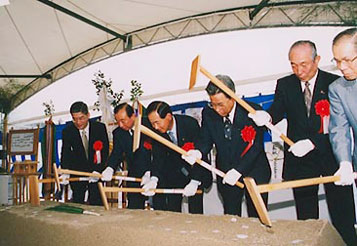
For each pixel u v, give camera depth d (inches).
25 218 70.5
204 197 126.6
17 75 247.6
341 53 75.9
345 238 78.7
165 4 169.8
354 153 78.2
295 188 85.7
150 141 106.0
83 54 224.5
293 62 81.9
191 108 146.1
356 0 142.7
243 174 82.7
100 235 56.8
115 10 177.0
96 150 124.9
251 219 59.7
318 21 149.3
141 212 71.9
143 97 185.2
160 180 101.8
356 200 103.0
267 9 160.6
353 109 74.5
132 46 201.8
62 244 62.3
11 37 207.3
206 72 74.0
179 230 52.6
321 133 81.6
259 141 84.2
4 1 118.5
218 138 86.8
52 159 171.0
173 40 187.9
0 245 77.0
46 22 191.6
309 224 52.7
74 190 129.6
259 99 140.6
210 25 176.1
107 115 168.6
